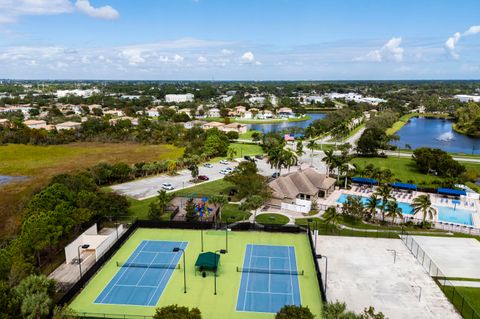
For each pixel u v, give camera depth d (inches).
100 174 5002.5
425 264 2780.5
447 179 5083.7
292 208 3993.6
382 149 7352.4
